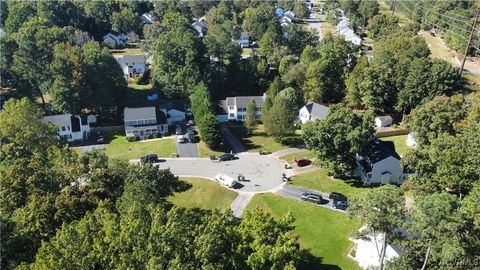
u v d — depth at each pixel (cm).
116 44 14888
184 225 3794
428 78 8575
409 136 7912
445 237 3048
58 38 10819
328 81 10112
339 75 10250
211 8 17725
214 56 11188
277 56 11831
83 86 9394
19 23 13225
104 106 9806
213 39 11025
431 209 3041
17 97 10012
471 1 15850
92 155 5375
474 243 3080
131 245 3444
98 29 15288
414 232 3406
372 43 15262
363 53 12812
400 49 10531
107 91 9681
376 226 3397
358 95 9588
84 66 9381
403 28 14075
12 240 3872
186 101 10338
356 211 3516
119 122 9744
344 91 10206
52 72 9338
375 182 6662
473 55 12638
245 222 4066
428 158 5441
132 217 3709
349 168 6719
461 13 14412
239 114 9706
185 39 10131
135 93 11062
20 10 13338
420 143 6631
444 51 13338
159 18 16875
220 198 6425
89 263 3319
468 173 4959
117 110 10162
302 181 6869
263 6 16800
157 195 4856
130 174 5044
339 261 4984
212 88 10531
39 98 10419
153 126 9056
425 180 5331
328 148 6594
